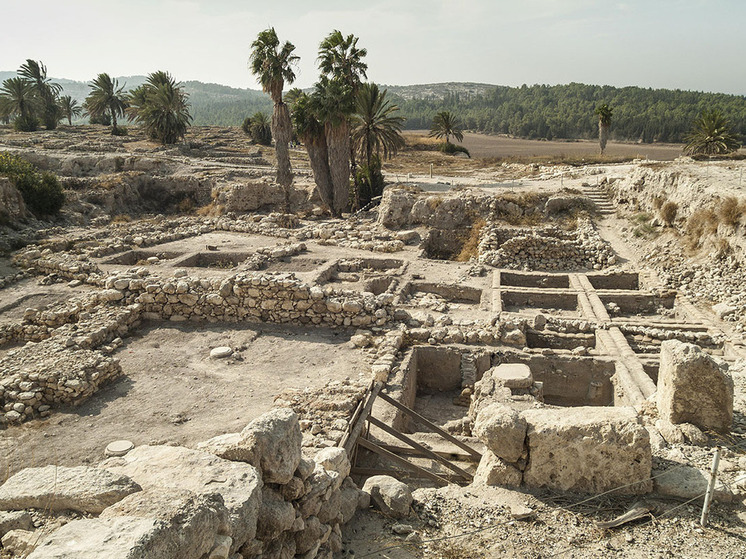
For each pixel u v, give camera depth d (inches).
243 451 199.2
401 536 249.3
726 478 269.3
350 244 988.6
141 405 442.9
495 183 1357.0
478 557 232.8
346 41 1230.3
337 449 274.2
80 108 3543.3
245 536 172.1
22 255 834.2
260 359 537.6
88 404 445.4
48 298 690.8
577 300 737.0
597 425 268.2
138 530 133.3
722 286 692.7
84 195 1327.5
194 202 1524.4
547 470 273.7
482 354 568.4
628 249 920.9
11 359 492.1
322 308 618.5
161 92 2276.1
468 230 1043.3
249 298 630.5
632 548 232.5
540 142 5767.7
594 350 586.9
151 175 1555.1
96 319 593.6
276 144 1293.1
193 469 190.7
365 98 1358.3
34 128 2679.6
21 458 364.5
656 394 369.7
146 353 550.6
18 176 1104.8
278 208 1396.4
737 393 375.9
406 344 585.6
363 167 1353.3
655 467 278.4
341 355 548.1
